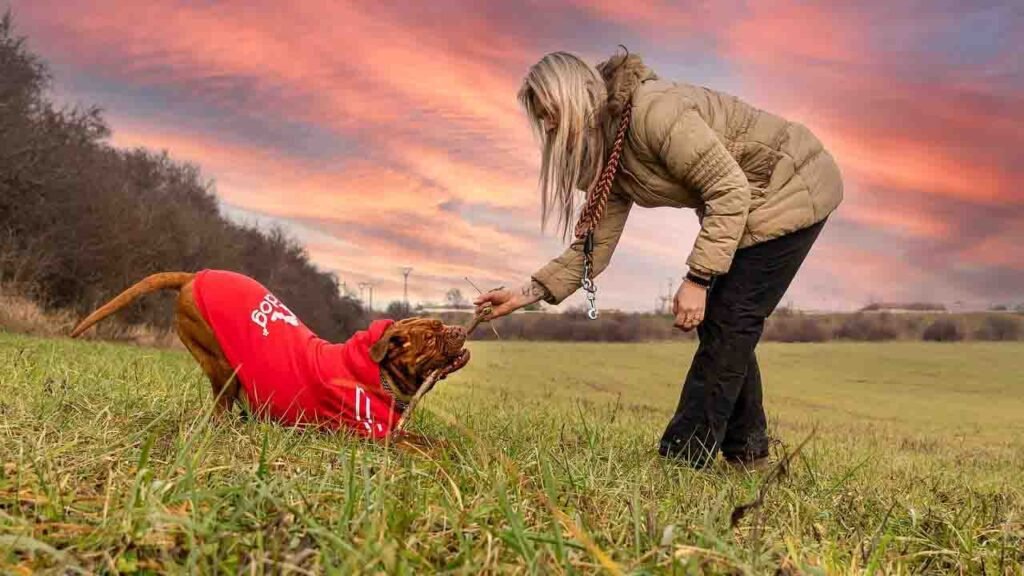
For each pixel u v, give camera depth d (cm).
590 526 250
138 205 2942
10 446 295
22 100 2370
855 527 324
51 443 302
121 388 511
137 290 429
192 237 3186
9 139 2275
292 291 4738
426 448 379
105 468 272
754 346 478
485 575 201
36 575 183
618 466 383
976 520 339
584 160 454
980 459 967
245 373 408
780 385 2820
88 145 2706
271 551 198
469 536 224
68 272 2541
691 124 431
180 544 207
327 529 219
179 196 4109
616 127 449
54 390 449
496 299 493
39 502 222
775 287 467
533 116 448
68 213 2536
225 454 316
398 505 236
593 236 470
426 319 414
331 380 396
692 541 249
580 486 314
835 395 2569
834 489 393
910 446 1154
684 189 459
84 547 199
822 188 461
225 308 416
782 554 248
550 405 905
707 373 476
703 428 475
